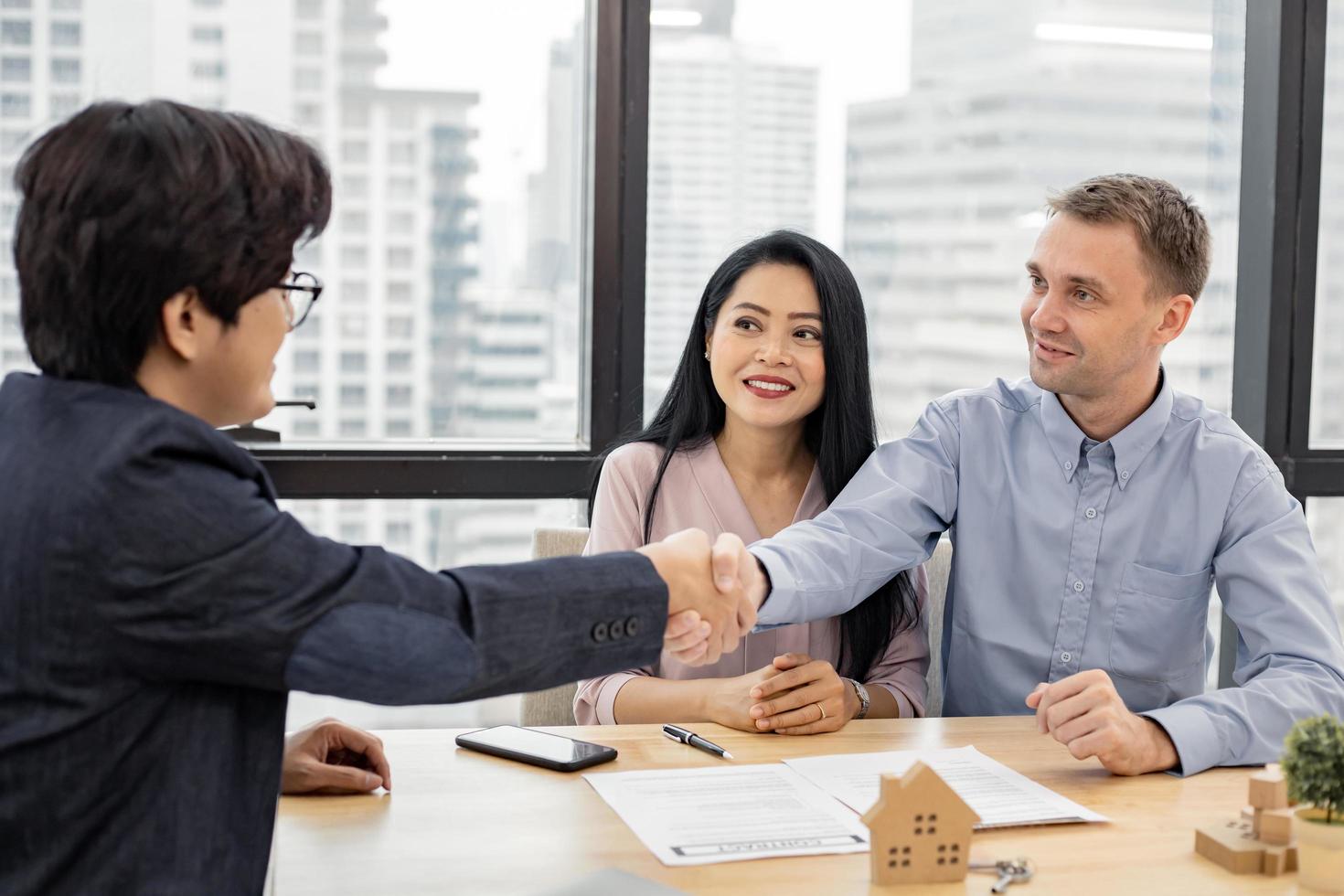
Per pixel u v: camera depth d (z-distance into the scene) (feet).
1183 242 5.22
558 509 7.81
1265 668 5.06
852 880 3.33
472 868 3.35
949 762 4.35
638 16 7.41
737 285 5.65
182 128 2.83
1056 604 5.65
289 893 3.17
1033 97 8.28
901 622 5.79
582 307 7.79
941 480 5.76
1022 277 8.38
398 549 7.66
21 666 2.62
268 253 2.92
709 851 3.48
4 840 2.63
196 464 2.77
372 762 4.04
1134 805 3.98
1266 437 8.14
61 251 2.75
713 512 5.81
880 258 8.23
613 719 5.37
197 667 2.73
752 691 4.71
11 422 2.78
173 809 2.72
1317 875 3.27
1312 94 7.98
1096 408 5.52
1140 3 8.32
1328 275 8.34
